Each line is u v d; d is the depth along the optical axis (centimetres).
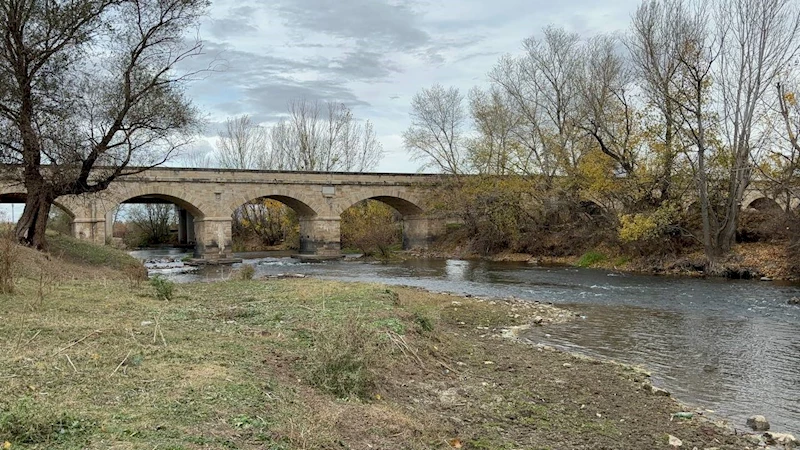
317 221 5038
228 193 4625
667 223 3312
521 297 2380
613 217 3784
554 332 1648
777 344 1484
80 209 4031
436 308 1938
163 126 2630
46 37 2320
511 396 938
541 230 4484
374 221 5822
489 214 4691
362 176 5234
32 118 2389
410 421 719
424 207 5488
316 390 770
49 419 542
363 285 2048
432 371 1013
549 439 761
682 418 910
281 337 1047
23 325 954
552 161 4438
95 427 546
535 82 4478
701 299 2280
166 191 4359
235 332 1077
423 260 4659
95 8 2416
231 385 716
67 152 2442
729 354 1380
